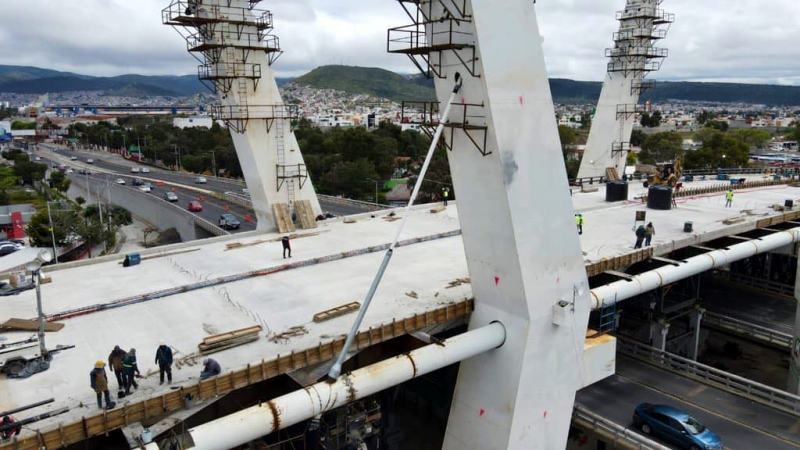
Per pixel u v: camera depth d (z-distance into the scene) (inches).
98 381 622.8
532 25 778.2
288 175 1577.3
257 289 1066.7
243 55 1456.7
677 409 1056.2
